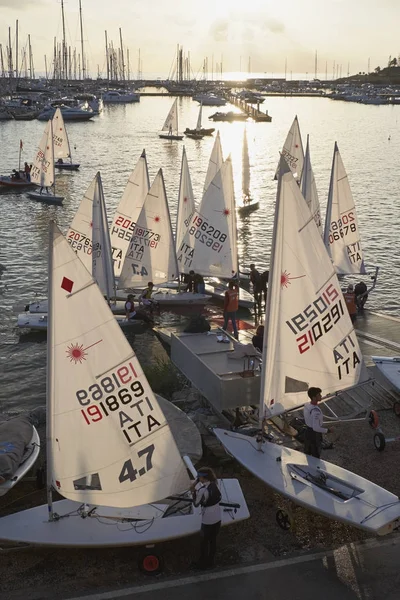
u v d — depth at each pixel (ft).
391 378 66.95
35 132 402.93
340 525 46.42
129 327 97.96
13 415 66.08
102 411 41.70
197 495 40.70
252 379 59.57
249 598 38.65
